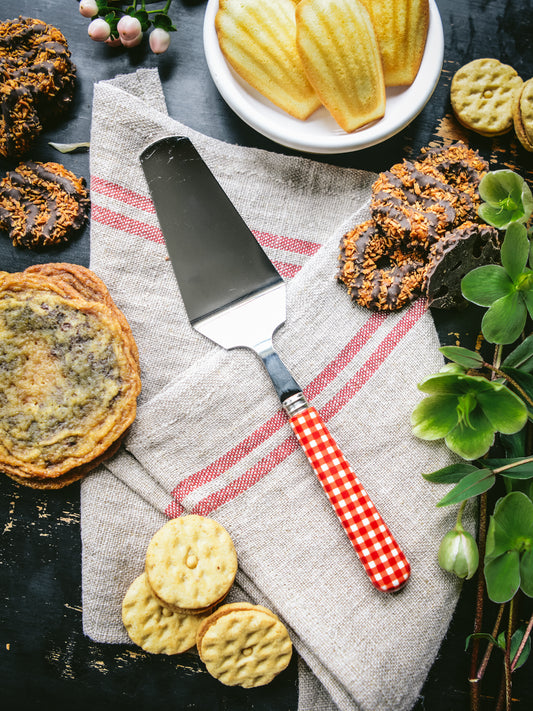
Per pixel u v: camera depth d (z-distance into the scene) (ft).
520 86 1.28
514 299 1.06
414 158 1.31
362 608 1.17
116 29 1.27
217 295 1.24
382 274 1.23
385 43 1.17
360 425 1.22
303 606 1.18
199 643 1.16
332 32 1.14
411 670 1.16
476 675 1.17
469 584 1.24
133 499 1.22
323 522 1.20
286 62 1.18
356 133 1.19
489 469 1.05
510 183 1.11
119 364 1.17
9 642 1.24
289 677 1.22
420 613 1.17
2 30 1.24
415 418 1.15
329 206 1.29
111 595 1.20
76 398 1.17
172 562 1.15
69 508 1.25
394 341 1.24
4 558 1.25
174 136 1.26
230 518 1.20
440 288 1.21
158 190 1.25
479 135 1.31
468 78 1.28
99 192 1.25
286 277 1.29
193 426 1.22
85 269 1.21
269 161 1.28
